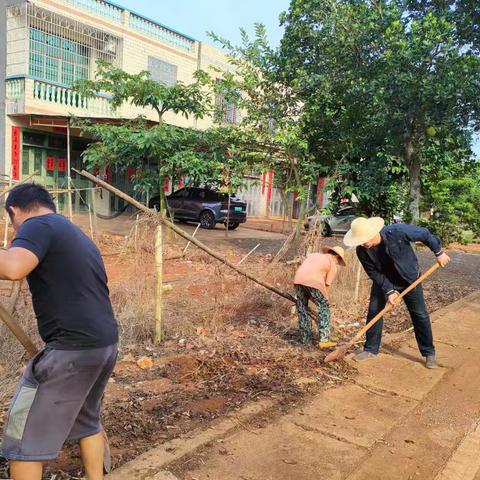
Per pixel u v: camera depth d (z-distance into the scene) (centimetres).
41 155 1798
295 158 1062
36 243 220
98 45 1869
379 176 952
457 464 330
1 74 1694
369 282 816
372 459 329
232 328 589
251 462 315
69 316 229
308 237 703
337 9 880
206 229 1827
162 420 358
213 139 1148
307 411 392
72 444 321
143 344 519
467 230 2077
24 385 231
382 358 525
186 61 2188
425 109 807
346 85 902
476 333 639
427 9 867
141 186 1245
